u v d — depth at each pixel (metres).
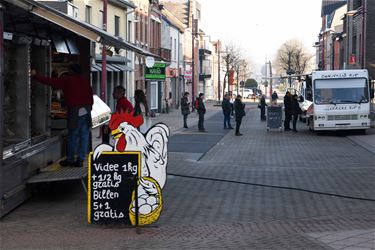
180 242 7.81
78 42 13.49
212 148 22.28
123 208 8.62
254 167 16.30
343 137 27.45
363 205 10.62
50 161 11.89
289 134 29.48
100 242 7.80
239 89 97.25
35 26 11.50
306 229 8.65
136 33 42.97
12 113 10.92
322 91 28.14
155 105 50.53
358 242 7.75
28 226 8.77
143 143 8.75
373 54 48.84
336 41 67.50
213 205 10.55
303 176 14.30
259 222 9.18
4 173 9.18
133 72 41.84
